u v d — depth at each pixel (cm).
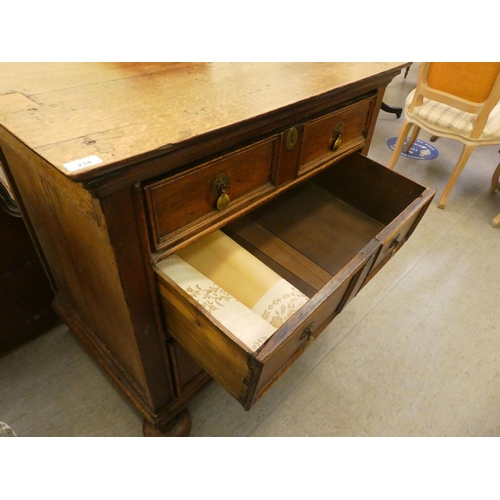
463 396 108
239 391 57
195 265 71
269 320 67
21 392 99
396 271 146
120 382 89
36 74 66
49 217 67
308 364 113
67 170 40
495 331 127
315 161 80
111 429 93
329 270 89
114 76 67
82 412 96
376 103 90
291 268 88
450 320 129
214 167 57
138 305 60
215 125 51
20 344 108
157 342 71
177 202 55
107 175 42
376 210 98
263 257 90
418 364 115
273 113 58
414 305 133
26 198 72
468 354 119
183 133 49
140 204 49
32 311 104
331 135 81
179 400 87
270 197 72
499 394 110
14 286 96
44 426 93
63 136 46
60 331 114
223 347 53
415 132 208
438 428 101
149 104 56
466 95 149
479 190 193
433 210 179
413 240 161
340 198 105
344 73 76
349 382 109
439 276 145
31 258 95
